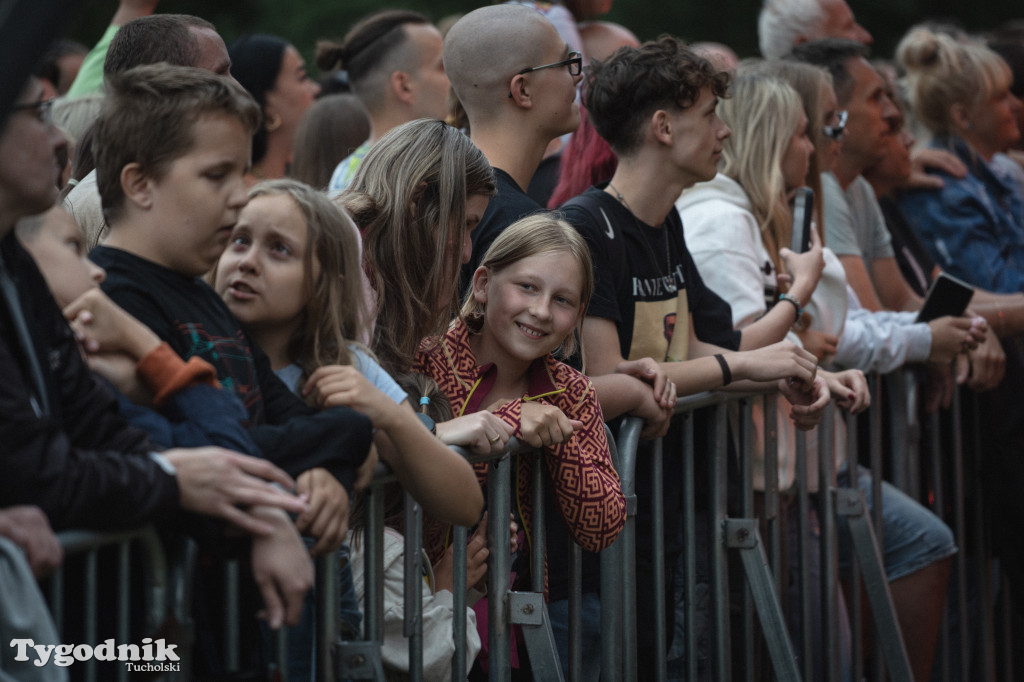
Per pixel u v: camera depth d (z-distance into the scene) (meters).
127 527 3.33
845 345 8.45
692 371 6.37
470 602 5.73
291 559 3.53
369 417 4.07
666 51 6.63
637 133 6.62
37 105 3.34
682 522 6.50
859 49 10.05
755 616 7.29
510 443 5.11
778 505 7.22
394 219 5.28
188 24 6.13
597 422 5.64
